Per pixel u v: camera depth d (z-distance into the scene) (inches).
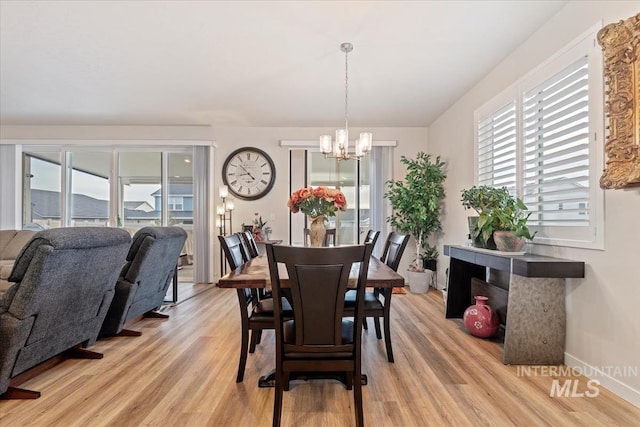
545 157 95.4
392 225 187.5
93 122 194.4
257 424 63.0
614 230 73.0
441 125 180.7
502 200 105.5
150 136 201.8
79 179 208.7
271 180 201.9
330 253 56.6
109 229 89.7
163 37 103.9
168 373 83.2
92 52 113.1
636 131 65.2
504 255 95.2
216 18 93.9
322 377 78.1
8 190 199.0
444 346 100.7
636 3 68.4
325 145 119.9
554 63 92.0
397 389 75.5
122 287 105.2
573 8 85.4
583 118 82.2
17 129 200.1
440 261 180.7
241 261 94.8
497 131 122.6
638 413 65.5
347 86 142.1
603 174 71.6
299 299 59.1
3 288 128.7
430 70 127.0
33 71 127.6
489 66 123.8
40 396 72.0
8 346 68.3
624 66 67.5
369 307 88.9
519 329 88.0
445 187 175.8
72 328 86.1
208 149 199.2
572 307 85.2
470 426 62.0
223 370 84.9
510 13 92.0
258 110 173.3
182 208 208.2
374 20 95.0
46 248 68.3
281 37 103.8
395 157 202.1
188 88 144.6
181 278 207.0
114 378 80.4
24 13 91.3
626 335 70.2
